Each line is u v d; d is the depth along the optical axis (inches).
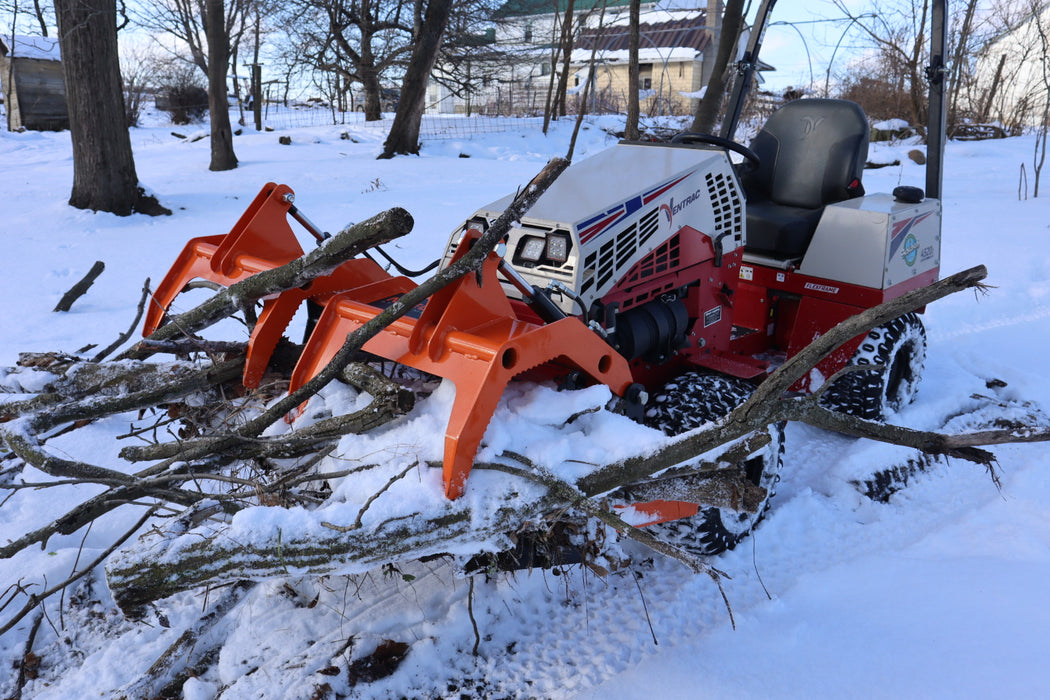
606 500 98.4
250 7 791.1
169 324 125.7
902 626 102.7
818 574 116.9
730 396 117.6
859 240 154.1
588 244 111.7
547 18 855.7
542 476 90.7
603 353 104.0
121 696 93.1
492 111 1013.2
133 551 83.3
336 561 81.5
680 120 858.8
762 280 168.4
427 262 281.4
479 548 87.7
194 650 102.0
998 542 124.1
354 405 103.4
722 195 134.5
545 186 91.7
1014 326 231.9
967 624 101.7
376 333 94.2
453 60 813.2
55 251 307.3
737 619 105.9
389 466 91.2
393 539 82.9
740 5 390.9
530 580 114.7
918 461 151.0
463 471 87.7
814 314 161.9
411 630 105.1
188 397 117.6
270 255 124.6
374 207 394.9
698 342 135.8
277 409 97.0
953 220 373.7
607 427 99.6
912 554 122.6
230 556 81.4
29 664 101.7
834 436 164.9
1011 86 796.0
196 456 99.3
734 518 121.9
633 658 100.6
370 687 95.4
